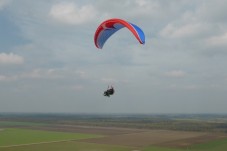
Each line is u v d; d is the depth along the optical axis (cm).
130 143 9525
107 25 2409
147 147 8594
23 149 7988
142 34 2172
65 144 9181
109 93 2420
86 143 9450
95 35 2527
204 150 8175
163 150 8031
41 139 10619
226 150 8231
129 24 2195
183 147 8681
